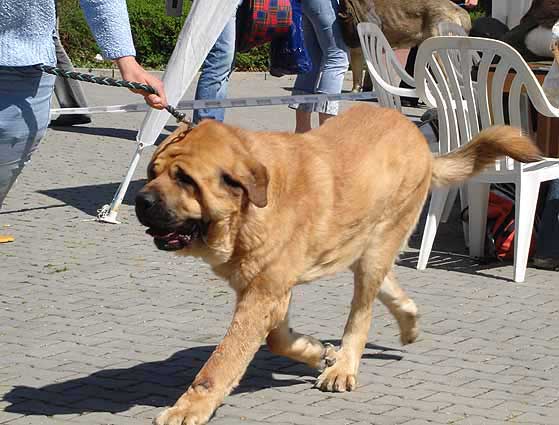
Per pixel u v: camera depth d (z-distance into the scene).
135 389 5.32
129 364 5.70
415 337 6.05
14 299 6.89
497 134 5.91
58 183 10.59
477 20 10.49
